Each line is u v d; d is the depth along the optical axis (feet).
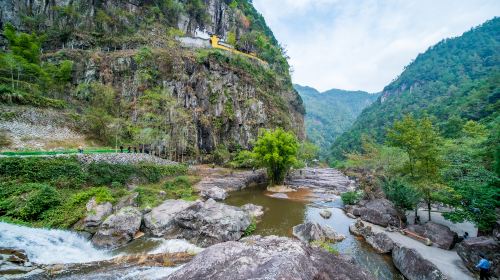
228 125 207.62
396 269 52.95
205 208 73.87
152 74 183.11
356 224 76.28
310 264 28.22
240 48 293.84
